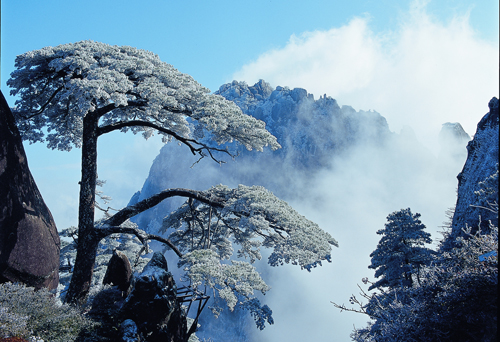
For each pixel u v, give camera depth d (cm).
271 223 1675
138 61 1545
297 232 1541
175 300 1218
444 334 841
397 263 1410
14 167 1273
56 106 1761
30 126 1733
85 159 1546
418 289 982
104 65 1514
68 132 1873
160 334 1086
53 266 1423
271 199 1727
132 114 1845
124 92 1383
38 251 1321
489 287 811
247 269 1547
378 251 1474
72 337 935
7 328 795
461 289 848
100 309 1160
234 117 1499
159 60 1753
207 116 1498
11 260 1191
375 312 1111
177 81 1568
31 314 916
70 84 1353
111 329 1057
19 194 1275
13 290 997
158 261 1253
